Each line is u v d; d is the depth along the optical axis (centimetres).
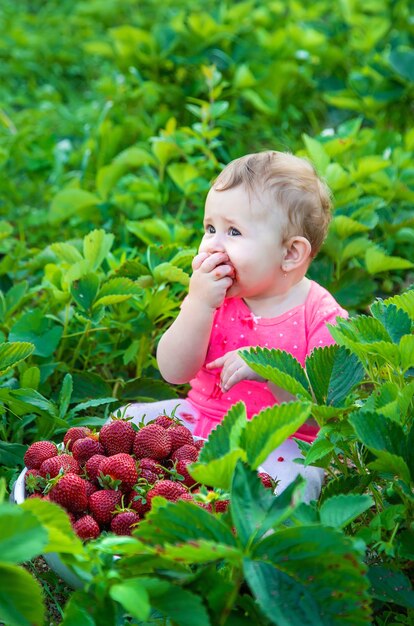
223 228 285
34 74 746
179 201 481
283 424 197
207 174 450
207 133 448
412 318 246
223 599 190
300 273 293
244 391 291
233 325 294
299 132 592
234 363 278
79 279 324
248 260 279
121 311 350
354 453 247
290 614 175
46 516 184
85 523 226
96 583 186
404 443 213
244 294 289
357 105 553
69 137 597
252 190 279
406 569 241
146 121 550
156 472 244
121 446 252
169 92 570
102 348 346
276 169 283
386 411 217
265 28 681
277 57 609
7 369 272
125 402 330
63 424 286
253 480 190
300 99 614
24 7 939
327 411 225
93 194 439
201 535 187
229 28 594
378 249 363
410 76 529
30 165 525
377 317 239
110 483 235
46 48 758
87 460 249
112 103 542
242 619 196
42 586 248
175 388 351
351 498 200
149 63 577
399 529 237
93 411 329
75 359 337
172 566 193
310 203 285
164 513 187
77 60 767
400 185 425
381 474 237
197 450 253
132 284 321
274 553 183
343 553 178
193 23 579
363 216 396
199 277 282
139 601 173
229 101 566
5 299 348
